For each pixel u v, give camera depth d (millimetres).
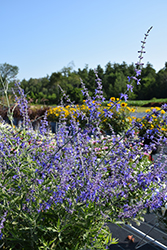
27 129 3092
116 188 2666
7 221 2430
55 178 2506
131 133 2361
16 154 2666
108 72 86875
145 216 3676
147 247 3014
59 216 2381
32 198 2359
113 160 2463
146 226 3463
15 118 8820
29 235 2385
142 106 33281
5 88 2988
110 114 2396
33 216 2270
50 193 2537
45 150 2846
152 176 2377
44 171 2373
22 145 2826
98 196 2426
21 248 2406
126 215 2566
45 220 2518
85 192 2285
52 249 2213
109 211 2547
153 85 62562
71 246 2443
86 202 2350
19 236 2354
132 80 2232
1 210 2377
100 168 2496
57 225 2238
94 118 2496
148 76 72688
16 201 2555
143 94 62719
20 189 2459
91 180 2330
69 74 75188
